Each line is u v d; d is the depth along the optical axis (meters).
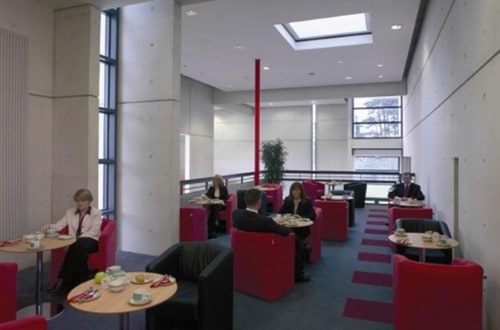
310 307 3.76
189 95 12.41
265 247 3.90
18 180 4.59
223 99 13.72
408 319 2.72
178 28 5.70
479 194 3.41
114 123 5.96
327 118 16.75
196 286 3.16
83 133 5.04
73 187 5.08
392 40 7.57
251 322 3.41
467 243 3.89
